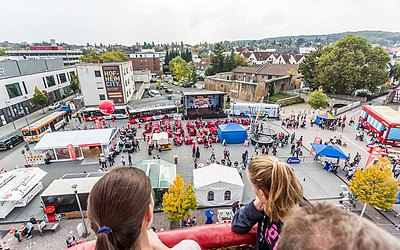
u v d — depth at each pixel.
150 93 58.28
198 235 2.28
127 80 45.44
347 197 17.62
